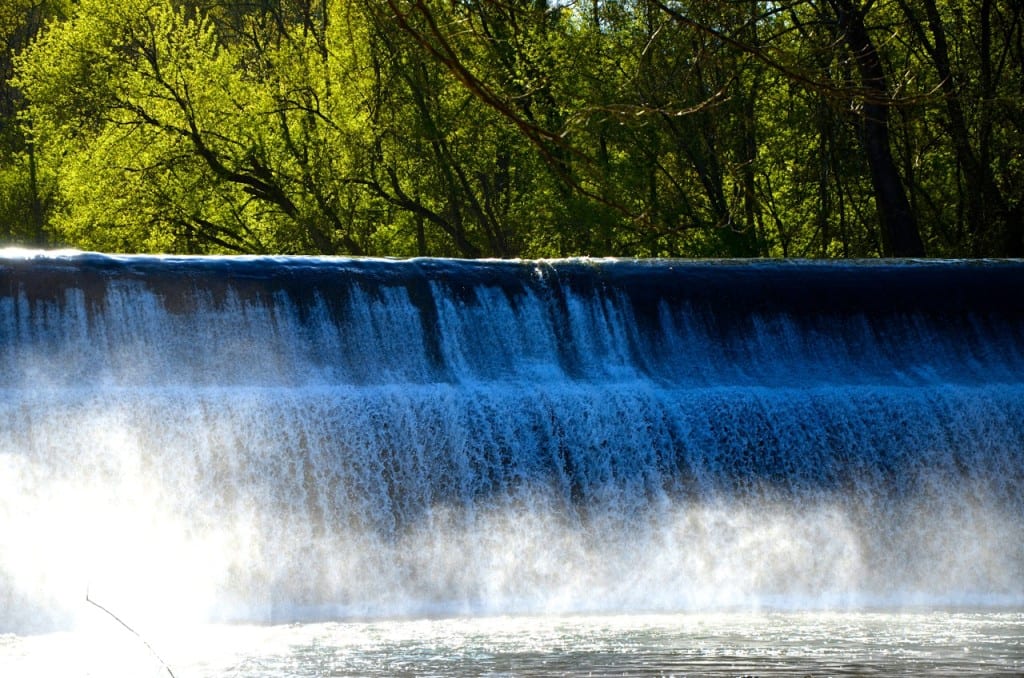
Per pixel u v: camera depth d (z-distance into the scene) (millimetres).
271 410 26734
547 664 17422
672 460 28781
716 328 32125
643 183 47500
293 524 26281
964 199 51500
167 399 26344
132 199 53656
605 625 21938
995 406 30312
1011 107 43750
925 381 31625
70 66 53219
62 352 27484
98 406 25984
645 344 31688
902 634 20172
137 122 53844
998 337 33125
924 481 29562
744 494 28844
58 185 62188
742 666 17047
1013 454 30016
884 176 45375
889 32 41938
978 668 16703
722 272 32750
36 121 55844
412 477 27266
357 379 29281
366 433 27219
